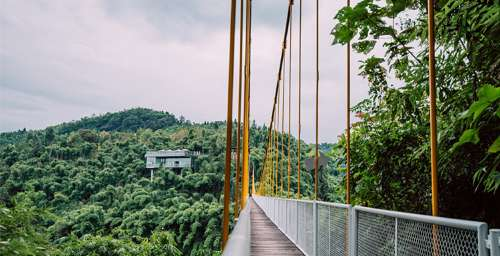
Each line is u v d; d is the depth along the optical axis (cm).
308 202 583
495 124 286
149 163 10175
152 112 18675
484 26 309
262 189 3825
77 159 9331
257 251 636
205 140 11588
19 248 467
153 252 2967
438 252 178
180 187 8662
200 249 5981
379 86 472
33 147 8644
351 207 340
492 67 308
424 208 434
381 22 424
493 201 361
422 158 423
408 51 428
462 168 335
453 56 361
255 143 8569
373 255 276
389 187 481
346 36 434
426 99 448
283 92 2041
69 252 2005
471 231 153
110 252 2562
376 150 486
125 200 7356
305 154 1493
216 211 6488
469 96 333
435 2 389
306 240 598
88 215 5828
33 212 616
